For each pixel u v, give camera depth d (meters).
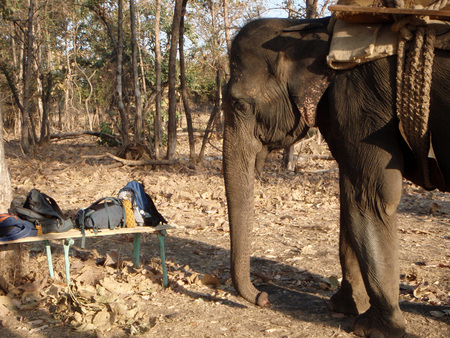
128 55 34.28
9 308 4.90
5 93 37.81
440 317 4.56
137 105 18.77
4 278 5.33
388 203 3.86
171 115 16.34
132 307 4.92
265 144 4.32
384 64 3.76
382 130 3.79
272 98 4.11
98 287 5.11
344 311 4.66
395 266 3.97
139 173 14.76
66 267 5.39
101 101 42.06
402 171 3.92
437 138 3.77
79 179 13.55
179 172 15.30
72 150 22.81
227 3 19.97
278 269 6.13
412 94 3.63
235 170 4.26
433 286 5.43
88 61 45.09
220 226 8.42
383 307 4.02
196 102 40.78
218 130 29.73
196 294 5.31
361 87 3.82
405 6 3.68
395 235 3.98
